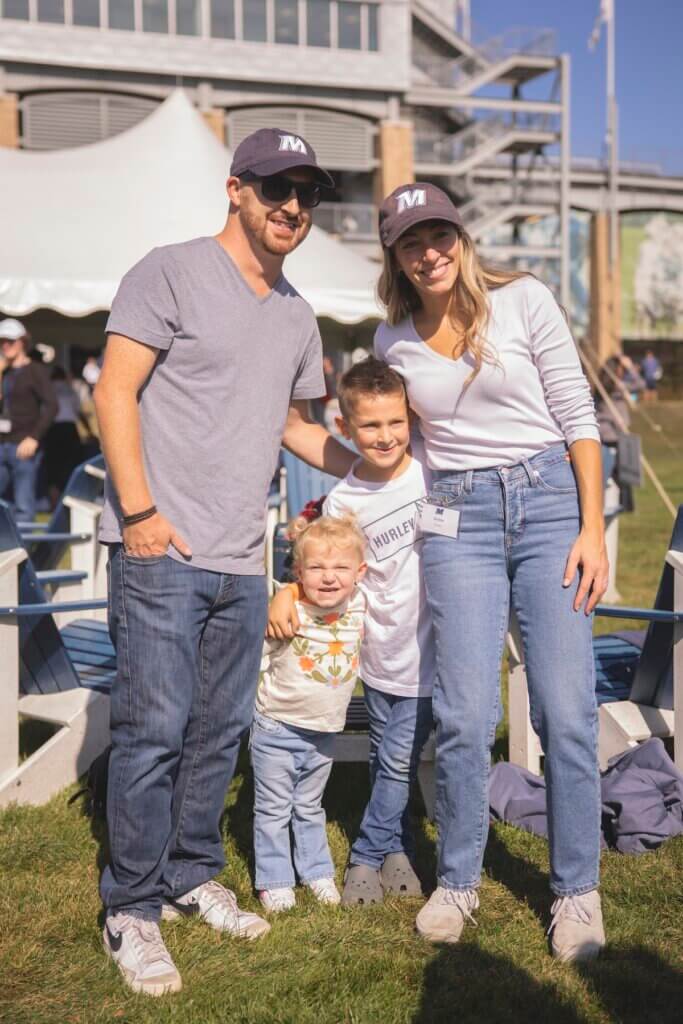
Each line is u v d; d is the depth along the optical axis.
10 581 3.63
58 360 23.69
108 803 2.66
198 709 2.81
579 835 2.72
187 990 2.56
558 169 37.97
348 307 8.95
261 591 2.77
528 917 2.95
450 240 2.67
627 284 41.69
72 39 29.47
